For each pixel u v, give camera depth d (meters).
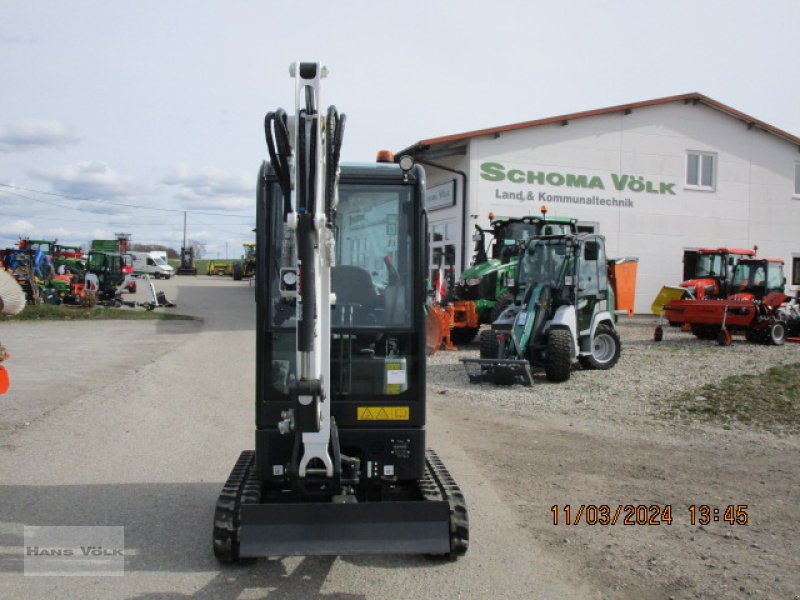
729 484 6.60
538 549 5.01
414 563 4.73
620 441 8.17
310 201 3.96
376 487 4.96
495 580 4.48
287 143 4.02
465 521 4.49
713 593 4.33
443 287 17.58
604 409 9.85
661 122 25.06
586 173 23.89
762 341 17.52
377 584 4.39
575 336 12.33
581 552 4.97
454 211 23.14
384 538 4.26
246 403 10.30
